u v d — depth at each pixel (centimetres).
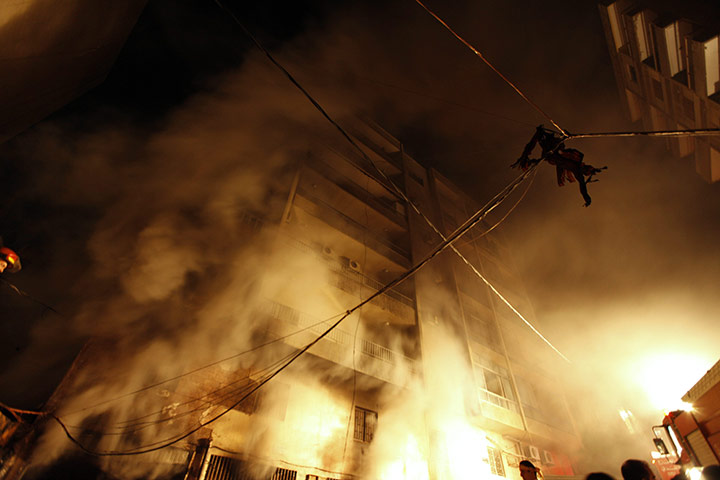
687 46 1334
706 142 1599
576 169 564
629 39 1714
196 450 910
